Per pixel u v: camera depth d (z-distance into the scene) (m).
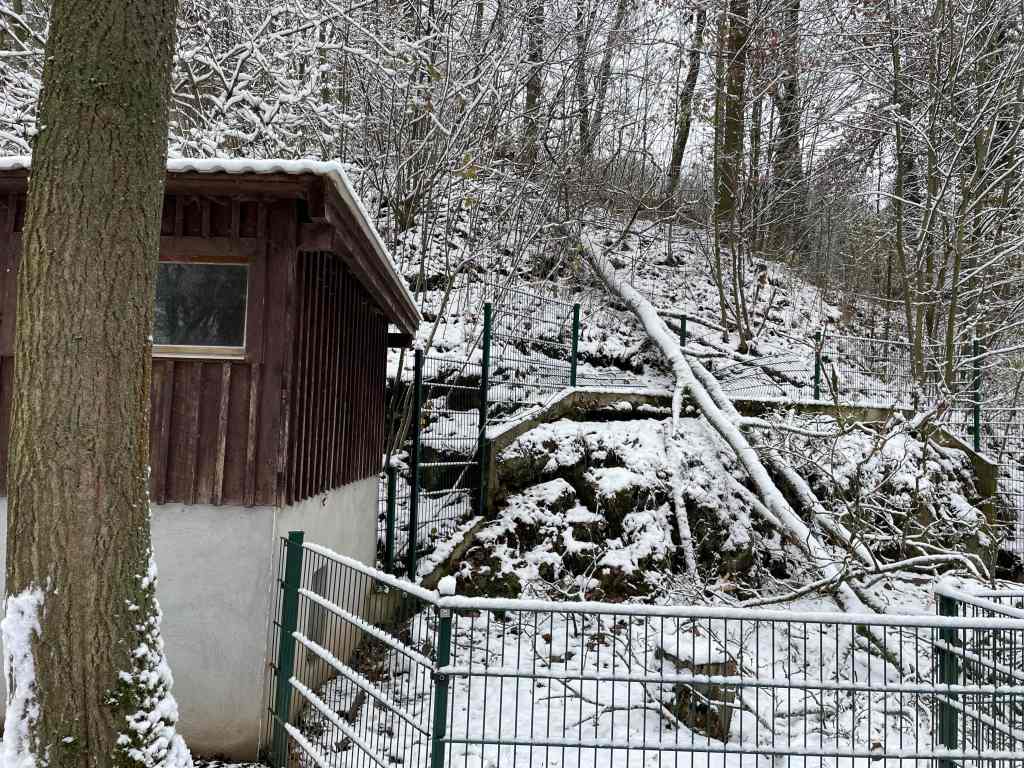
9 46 9.15
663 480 9.81
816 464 9.44
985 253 14.59
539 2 13.34
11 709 2.89
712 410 10.76
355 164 11.80
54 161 2.96
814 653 7.27
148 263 3.14
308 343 5.22
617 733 5.44
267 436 4.67
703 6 15.20
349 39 10.94
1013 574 11.95
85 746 2.88
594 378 12.27
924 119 14.44
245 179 4.39
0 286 4.73
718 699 5.44
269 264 4.76
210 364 4.73
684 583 8.68
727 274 17.72
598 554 8.68
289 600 4.42
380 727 5.02
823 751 3.57
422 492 8.13
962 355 14.84
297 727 4.65
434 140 11.60
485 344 9.28
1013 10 13.68
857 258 19.66
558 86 14.40
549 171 14.14
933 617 3.63
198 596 4.56
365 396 7.57
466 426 9.11
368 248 5.71
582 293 15.10
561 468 9.46
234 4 9.80
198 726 4.46
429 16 11.59
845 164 18.08
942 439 12.87
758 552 9.68
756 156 16.12
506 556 8.38
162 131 3.21
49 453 2.89
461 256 12.57
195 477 4.64
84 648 2.90
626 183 17.91
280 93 9.98
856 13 14.93
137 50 3.08
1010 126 13.89
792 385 13.70
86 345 2.93
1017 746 4.44
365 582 6.42
